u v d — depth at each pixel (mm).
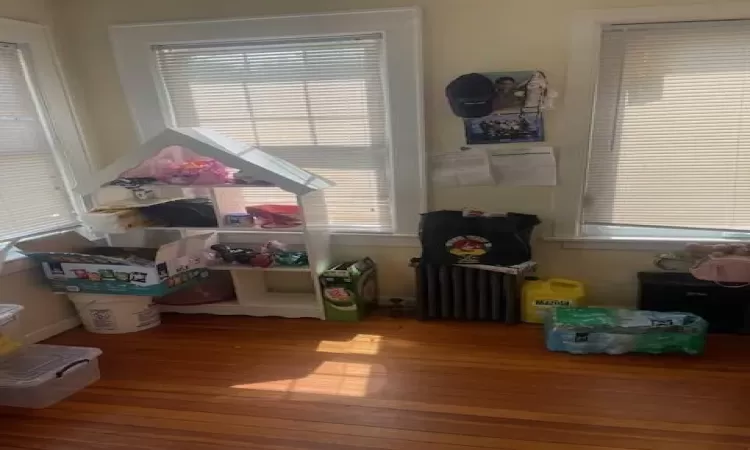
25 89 2814
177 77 2941
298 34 2688
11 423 2164
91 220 2738
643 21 2377
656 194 2646
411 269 3018
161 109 2992
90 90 3049
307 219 2750
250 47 2793
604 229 2785
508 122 2633
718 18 2312
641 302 2627
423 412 2090
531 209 2777
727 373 2256
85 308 2896
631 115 2551
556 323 2451
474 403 2131
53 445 2018
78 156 3031
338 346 2654
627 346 2414
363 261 3010
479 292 2744
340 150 2906
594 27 2418
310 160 2961
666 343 2385
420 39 2576
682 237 2684
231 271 3006
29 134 2838
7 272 2689
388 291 3090
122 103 3039
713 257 2477
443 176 2791
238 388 2328
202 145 2588
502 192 2777
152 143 2646
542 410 2062
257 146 2996
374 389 2266
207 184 2719
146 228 2877
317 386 2311
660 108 2512
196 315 3109
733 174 2537
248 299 3096
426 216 2795
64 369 2320
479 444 1892
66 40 2961
